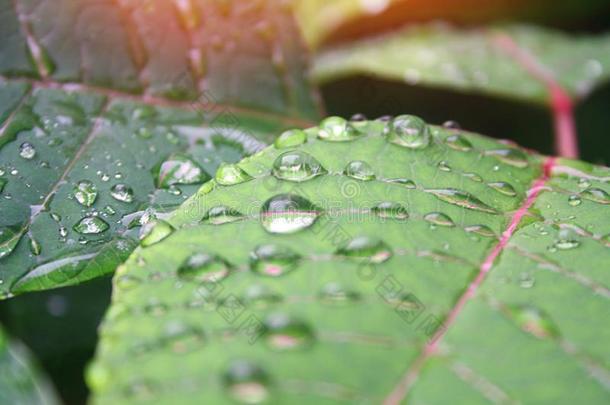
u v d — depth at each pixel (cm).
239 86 19
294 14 20
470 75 21
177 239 15
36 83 18
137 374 14
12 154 17
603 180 17
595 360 14
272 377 14
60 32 18
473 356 14
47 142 17
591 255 15
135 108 18
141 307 14
